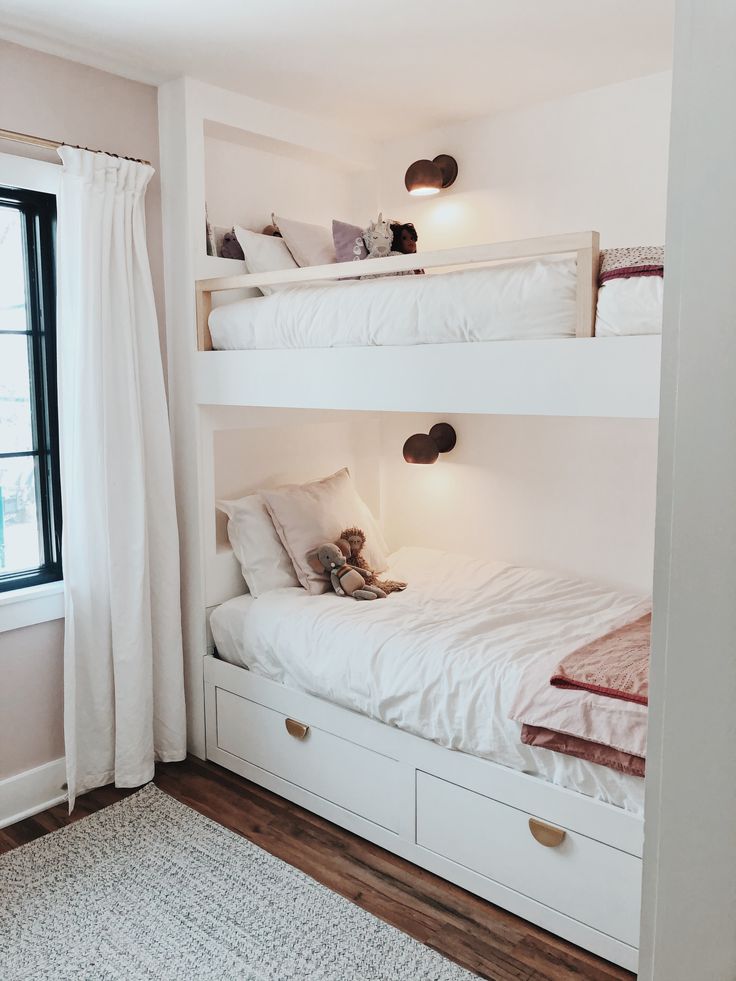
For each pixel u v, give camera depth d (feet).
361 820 8.27
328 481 11.03
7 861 7.99
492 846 7.16
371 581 9.92
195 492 9.76
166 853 8.08
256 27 7.88
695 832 1.82
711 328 1.68
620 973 6.40
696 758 1.80
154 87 9.42
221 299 9.75
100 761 9.32
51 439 9.09
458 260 7.20
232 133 10.00
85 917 7.15
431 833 7.64
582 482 10.28
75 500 8.80
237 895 7.41
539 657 7.36
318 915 7.13
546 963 6.53
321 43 8.27
